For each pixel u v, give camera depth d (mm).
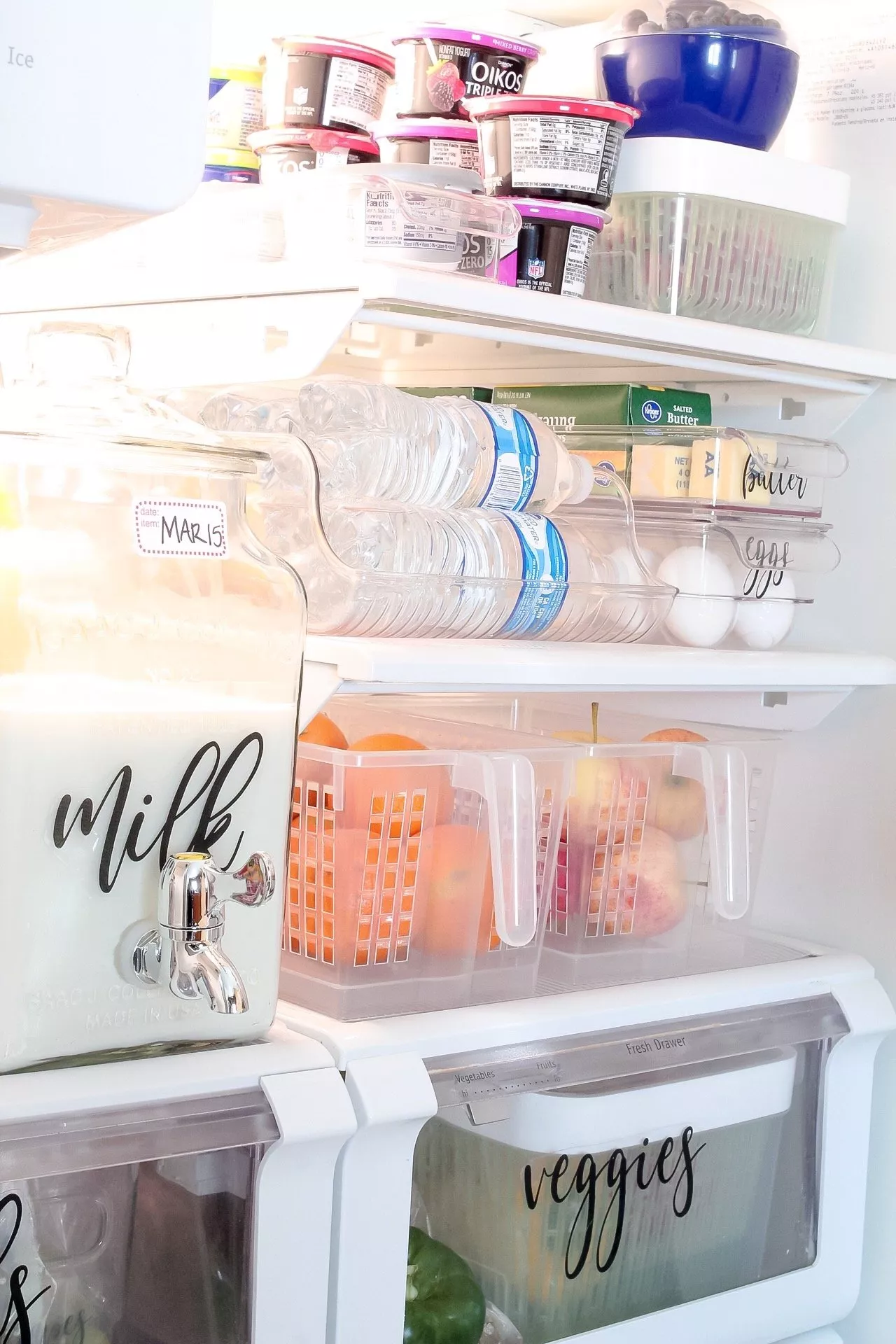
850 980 1273
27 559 750
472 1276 1040
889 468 1339
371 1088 917
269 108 1179
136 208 683
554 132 1078
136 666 790
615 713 1385
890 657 1337
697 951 1263
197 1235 851
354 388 1036
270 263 986
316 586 964
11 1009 779
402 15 1436
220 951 798
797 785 1411
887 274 1333
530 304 993
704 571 1229
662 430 1262
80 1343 803
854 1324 1366
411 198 965
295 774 1012
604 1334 1092
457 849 1039
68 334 825
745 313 1256
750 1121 1189
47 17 637
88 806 779
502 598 1056
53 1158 778
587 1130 1056
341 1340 921
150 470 799
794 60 1236
